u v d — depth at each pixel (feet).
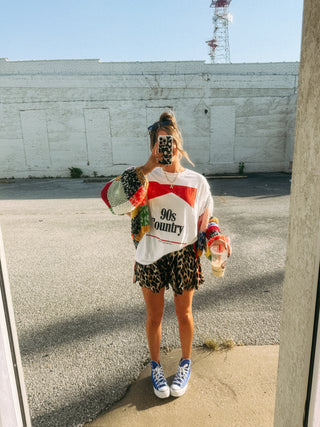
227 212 22.52
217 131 59.57
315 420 2.91
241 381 6.02
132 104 57.98
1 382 2.94
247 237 16.15
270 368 6.37
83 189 40.24
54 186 45.06
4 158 58.65
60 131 58.23
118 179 4.63
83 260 13.46
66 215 22.74
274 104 58.65
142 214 5.09
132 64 56.65
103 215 22.50
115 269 12.35
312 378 2.85
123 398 5.76
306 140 2.70
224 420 5.16
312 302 2.71
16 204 28.25
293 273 3.04
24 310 9.24
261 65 57.16
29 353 7.20
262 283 10.69
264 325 8.05
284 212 21.99
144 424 5.15
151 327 5.69
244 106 58.70
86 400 5.74
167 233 5.20
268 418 5.17
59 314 8.97
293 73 57.52
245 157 60.80
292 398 3.18
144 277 5.34
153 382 5.81
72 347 7.39
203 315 8.63
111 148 59.47
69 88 56.70
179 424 5.12
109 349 7.28
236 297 9.71
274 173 58.90
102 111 57.98
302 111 2.75
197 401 5.57
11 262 13.37
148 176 5.19
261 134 59.98
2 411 3.01
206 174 60.85
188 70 57.11
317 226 2.59
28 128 57.77
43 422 5.27
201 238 5.37
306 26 2.59
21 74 55.72
